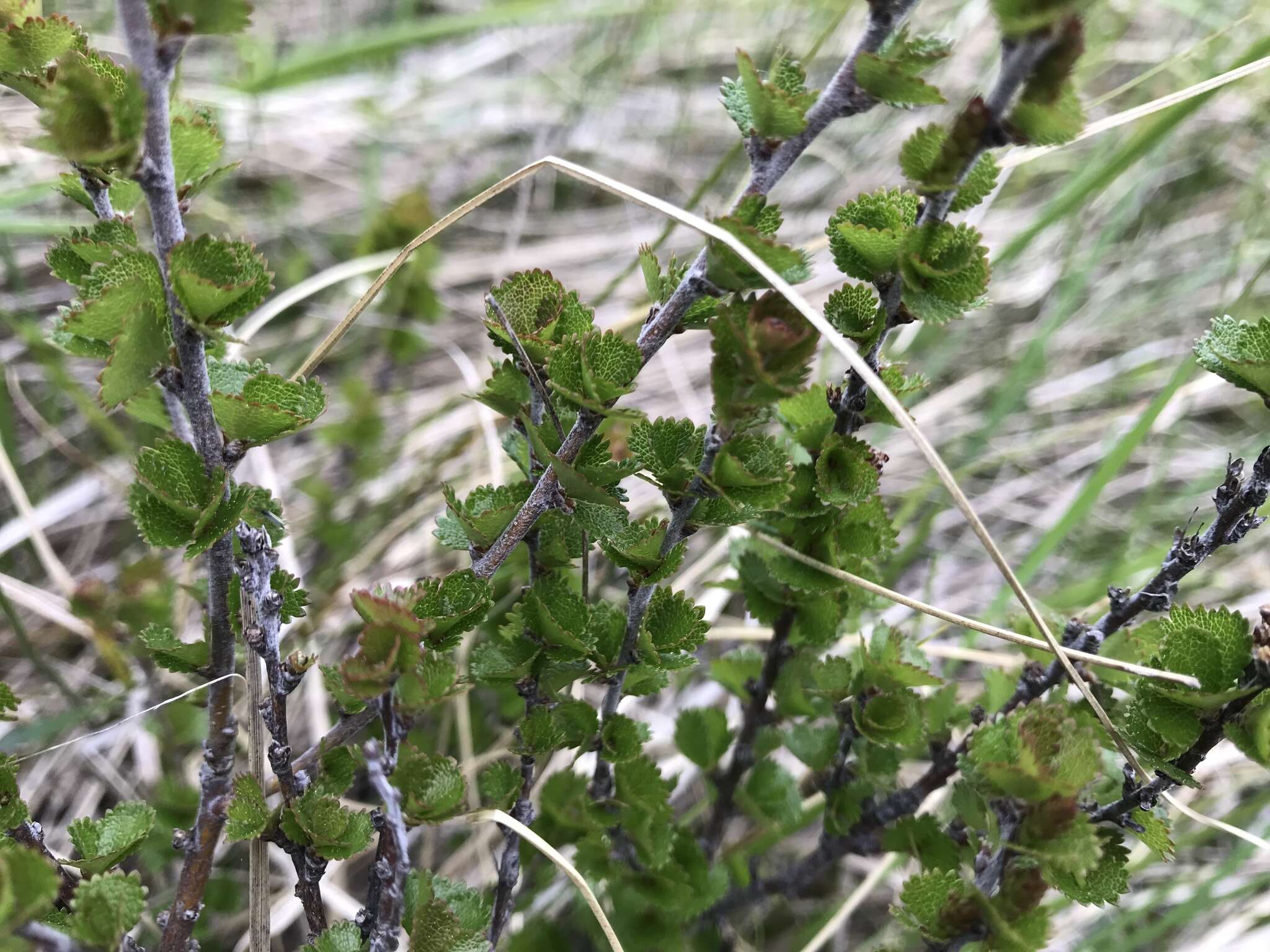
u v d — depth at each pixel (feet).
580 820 0.94
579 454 0.81
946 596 1.64
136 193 0.84
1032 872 0.77
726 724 1.04
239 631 0.83
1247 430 1.85
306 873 0.84
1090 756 0.76
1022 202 2.08
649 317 0.81
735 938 1.13
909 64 0.74
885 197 0.83
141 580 1.11
